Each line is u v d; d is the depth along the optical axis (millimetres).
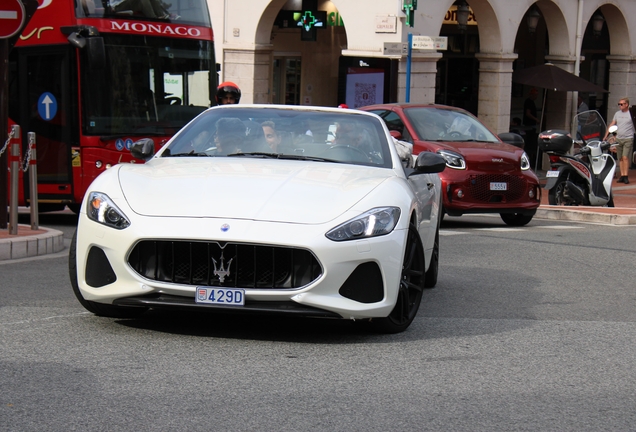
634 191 24188
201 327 6562
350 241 5961
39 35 13492
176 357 5715
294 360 5766
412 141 14445
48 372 5293
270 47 27375
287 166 6941
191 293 5883
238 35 27234
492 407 4984
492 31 26422
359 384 5305
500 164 14227
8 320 6570
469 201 14008
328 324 6848
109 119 13461
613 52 31719
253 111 7922
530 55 31828
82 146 13305
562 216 16531
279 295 5844
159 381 5195
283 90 29109
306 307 5902
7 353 5680
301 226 5930
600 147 17328
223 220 5926
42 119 13508
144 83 13906
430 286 8867
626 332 7062
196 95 14594
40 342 5965
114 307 6598
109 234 6055
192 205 6082
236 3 27156
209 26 14914
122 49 13688
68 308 7043
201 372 5410
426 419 4723
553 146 17328
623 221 15859
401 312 6555
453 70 30000
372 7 24656
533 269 10219
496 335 6758
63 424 4434
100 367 5430
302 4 27594
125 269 5973
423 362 5867
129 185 6395
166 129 14078
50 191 13523
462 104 30344
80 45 12742
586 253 11609
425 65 25047
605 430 4680
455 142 14594
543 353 6258
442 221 15570
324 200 6219
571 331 7012
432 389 5273
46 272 8758
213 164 6938
